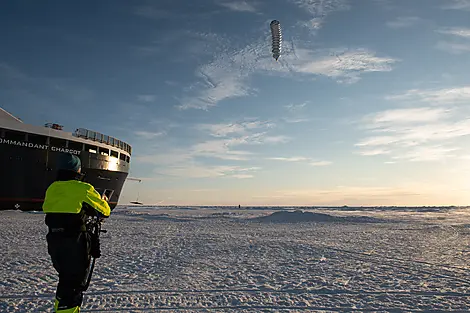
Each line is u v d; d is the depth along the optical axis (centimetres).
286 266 777
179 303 481
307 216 3234
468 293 542
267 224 2588
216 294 531
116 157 4022
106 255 912
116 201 4112
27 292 523
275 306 471
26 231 1503
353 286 586
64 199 341
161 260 845
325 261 848
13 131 3017
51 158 3222
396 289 567
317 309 459
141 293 530
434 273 702
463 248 1127
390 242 1312
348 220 3144
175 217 3419
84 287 348
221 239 1363
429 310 457
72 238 338
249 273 694
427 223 2855
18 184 3047
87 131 3559
